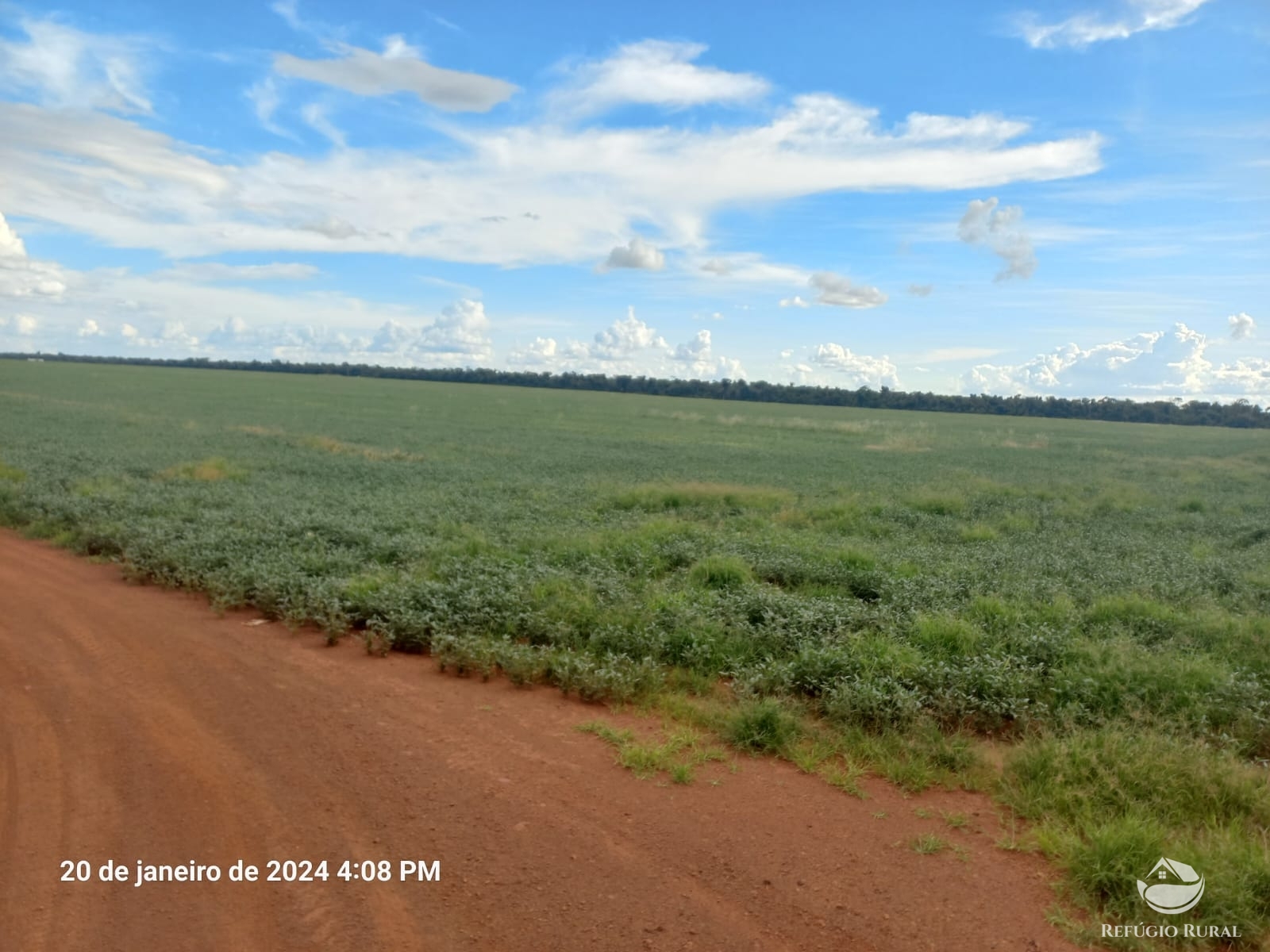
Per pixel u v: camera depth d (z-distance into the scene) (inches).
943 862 176.1
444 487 753.0
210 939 140.3
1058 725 247.1
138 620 326.6
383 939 142.0
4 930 139.7
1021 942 150.1
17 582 382.0
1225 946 153.8
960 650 302.8
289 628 319.6
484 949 140.7
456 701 254.7
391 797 191.5
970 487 951.0
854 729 237.3
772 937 147.6
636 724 244.7
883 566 452.4
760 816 192.2
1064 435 2669.8
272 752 211.9
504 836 176.6
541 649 286.8
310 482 758.5
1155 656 298.7
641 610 331.9
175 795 188.2
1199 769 208.1
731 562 421.4
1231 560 525.0
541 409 2623.0
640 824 184.9
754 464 1216.8
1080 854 172.6
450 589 342.3
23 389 2306.8
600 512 652.7
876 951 145.4
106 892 151.6
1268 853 172.7
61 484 655.1
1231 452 2059.5
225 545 419.5
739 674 274.5
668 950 142.2
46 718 227.8
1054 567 476.1
